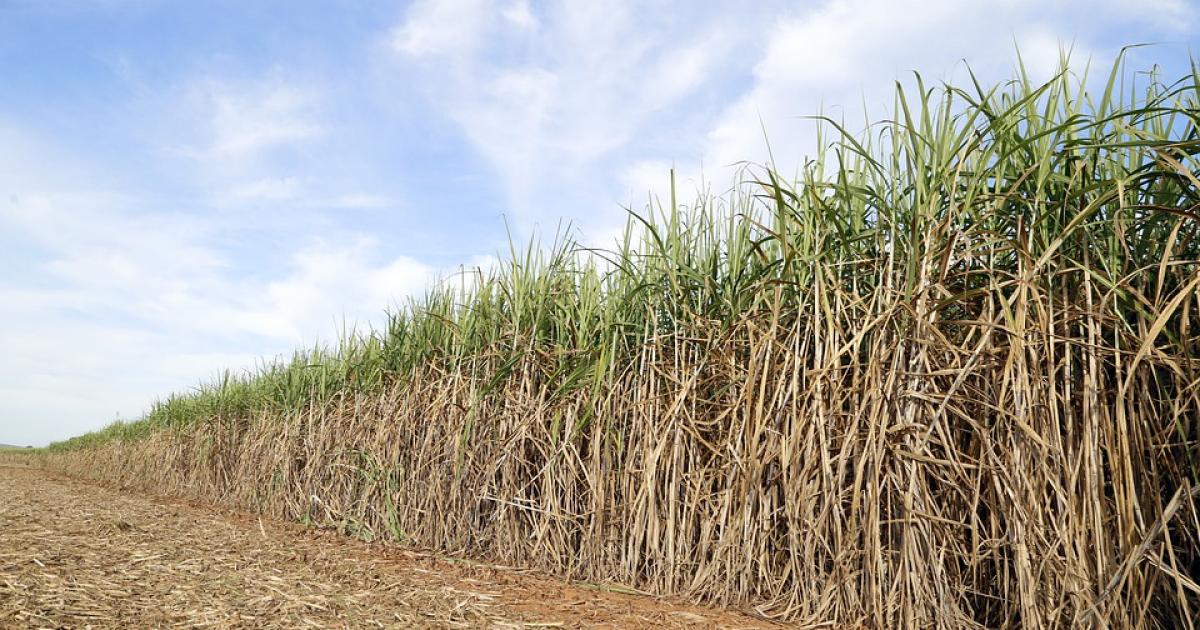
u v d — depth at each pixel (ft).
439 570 14.03
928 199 9.63
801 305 11.05
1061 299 8.82
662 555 12.58
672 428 12.96
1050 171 9.01
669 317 14.20
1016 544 8.54
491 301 18.03
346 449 21.88
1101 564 7.79
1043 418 8.47
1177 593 7.64
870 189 10.49
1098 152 8.72
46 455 90.27
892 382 9.44
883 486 9.75
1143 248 8.64
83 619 8.79
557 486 15.07
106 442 60.29
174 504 29.22
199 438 36.29
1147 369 8.21
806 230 11.14
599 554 13.70
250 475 28.45
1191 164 8.13
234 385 34.35
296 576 12.16
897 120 10.21
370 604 10.46
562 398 15.35
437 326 19.56
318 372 25.81
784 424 11.14
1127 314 8.68
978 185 9.54
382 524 19.38
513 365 16.55
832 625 9.84
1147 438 7.91
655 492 13.06
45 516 18.74
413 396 19.45
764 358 11.61
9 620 8.45
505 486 15.76
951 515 9.64
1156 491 7.67
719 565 11.62
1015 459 8.58
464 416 17.35
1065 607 8.17
